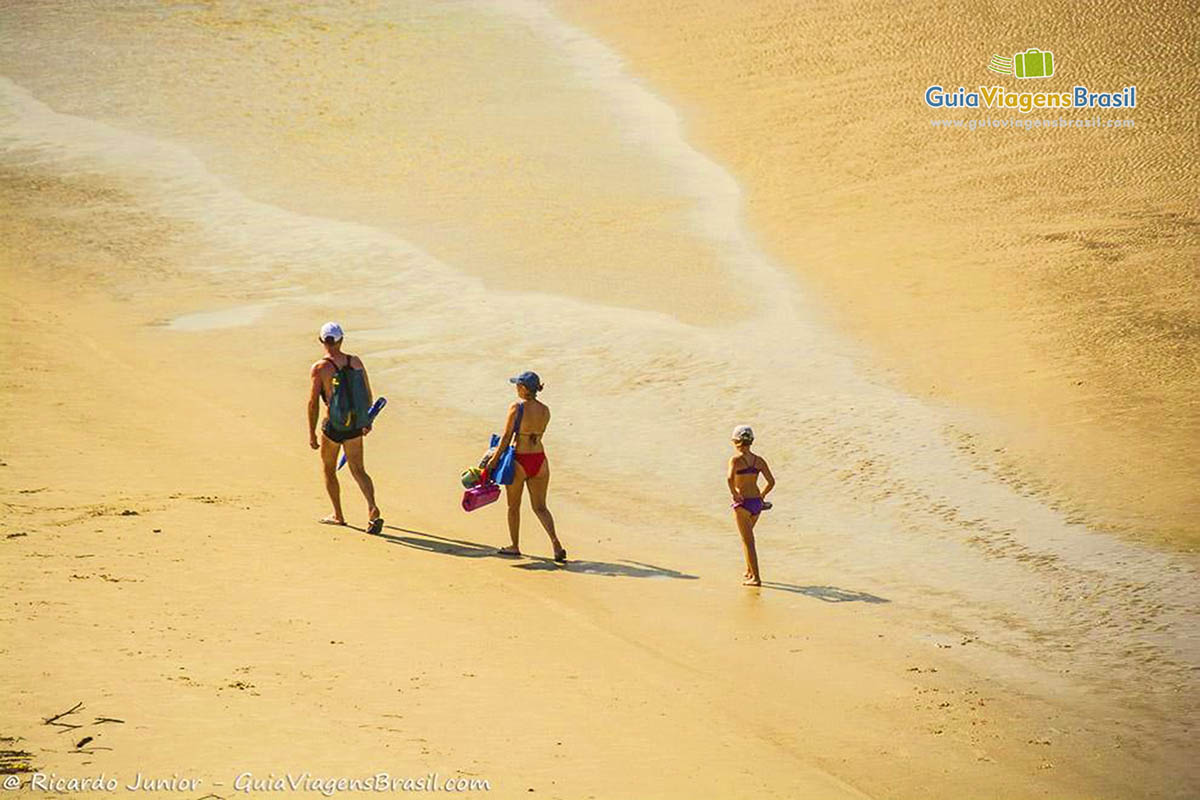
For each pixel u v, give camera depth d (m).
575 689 36.62
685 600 50.91
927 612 52.59
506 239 130.75
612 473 72.62
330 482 55.69
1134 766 38.47
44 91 187.25
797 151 162.25
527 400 54.06
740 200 145.12
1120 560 59.41
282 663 34.84
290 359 94.12
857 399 84.62
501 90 191.62
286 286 115.19
